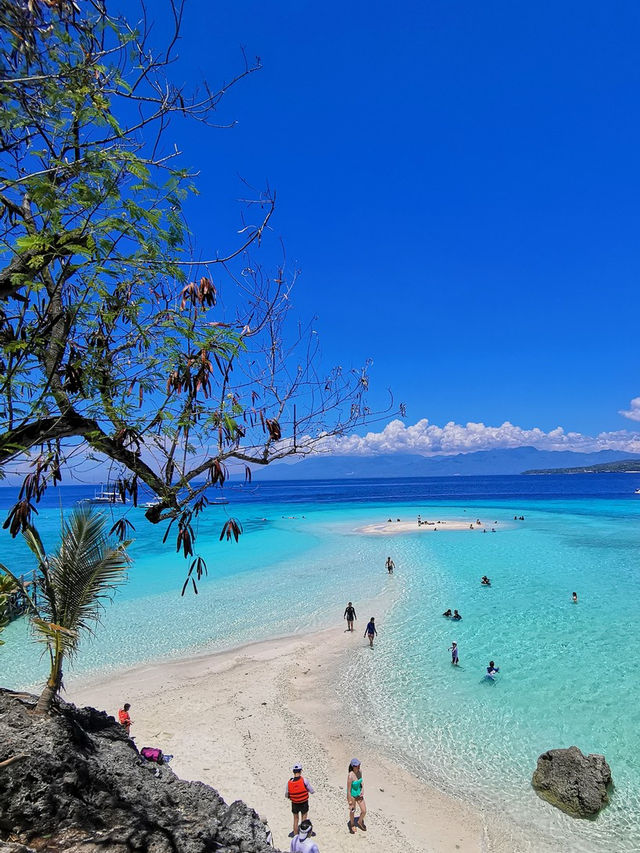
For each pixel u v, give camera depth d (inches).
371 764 568.4
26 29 155.6
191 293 203.2
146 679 799.7
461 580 1418.6
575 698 694.5
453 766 561.0
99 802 268.8
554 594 1238.3
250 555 1897.1
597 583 1341.0
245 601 1239.5
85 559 356.8
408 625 1034.7
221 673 819.4
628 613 1067.3
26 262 169.0
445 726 640.4
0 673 810.8
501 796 510.3
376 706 698.2
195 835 264.2
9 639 930.7
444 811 490.9
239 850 265.0
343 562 1743.4
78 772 273.1
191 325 195.0
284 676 803.4
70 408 185.5
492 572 1515.7
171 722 660.1
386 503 4761.3
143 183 180.7
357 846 446.6
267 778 542.0
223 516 3499.0
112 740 358.0
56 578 352.5
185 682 785.6
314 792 518.0
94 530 363.6
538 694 710.5
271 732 634.8
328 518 3309.5
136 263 186.5
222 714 681.6
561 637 933.2
